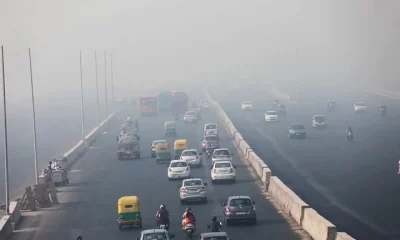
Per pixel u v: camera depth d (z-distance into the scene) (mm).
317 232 37219
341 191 55406
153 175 69875
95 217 50250
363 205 48844
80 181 69250
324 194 54250
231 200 43656
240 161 76625
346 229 40625
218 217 46625
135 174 71438
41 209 55719
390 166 68750
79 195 61062
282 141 95250
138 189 61469
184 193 52156
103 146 100875
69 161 80625
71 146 108562
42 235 45250
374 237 38062
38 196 56500
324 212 46625
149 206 52625
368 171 66062
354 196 52844
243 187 59844
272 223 43625
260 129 112812
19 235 46125
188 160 73125
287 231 40719
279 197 51156
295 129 98438
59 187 66312
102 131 122188
